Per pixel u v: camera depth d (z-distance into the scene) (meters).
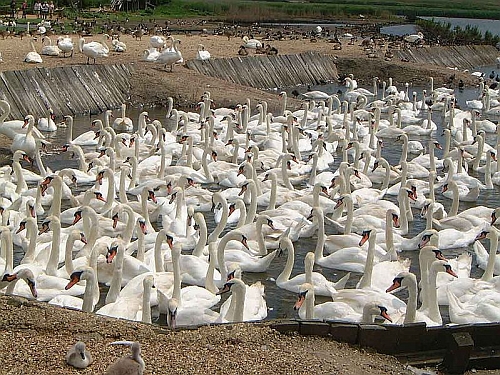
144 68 48.12
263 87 55.22
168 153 31.81
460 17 124.94
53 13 84.94
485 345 13.70
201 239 19.69
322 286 18.19
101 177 23.61
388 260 19.98
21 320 13.34
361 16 111.44
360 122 41.38
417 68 63.12
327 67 62.00
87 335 13.05
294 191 26.11
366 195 26.44
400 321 15.78
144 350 12.57
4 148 31.73
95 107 42.25
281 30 83.44
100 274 18.16
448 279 18.42
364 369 12.46
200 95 45.69
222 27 82.25
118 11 96.81
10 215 21.95
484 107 49.62
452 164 28.98
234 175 28.06
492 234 18.83
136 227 21.58
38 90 39.41
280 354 12.71
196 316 15.49
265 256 19.89
